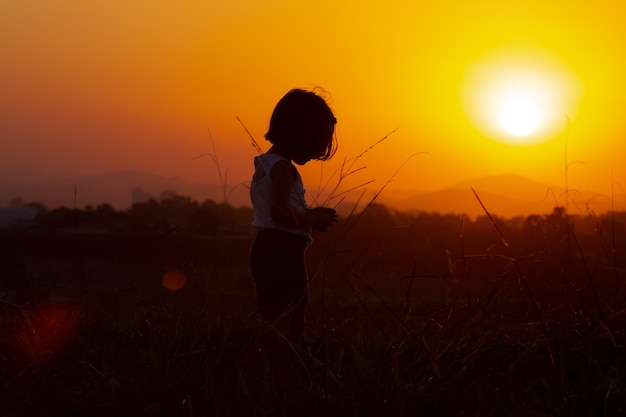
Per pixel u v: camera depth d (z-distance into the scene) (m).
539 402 3.18
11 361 3.86
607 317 3.84
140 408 3.27
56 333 4.22
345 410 3.06
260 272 3.69
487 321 3.73
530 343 3.78
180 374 3.42
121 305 4.69
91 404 3.35
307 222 3.58
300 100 3.75
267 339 3.62
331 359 3.83
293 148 3.76
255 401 3.18
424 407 3.08
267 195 3.67
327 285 3.96
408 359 3.72
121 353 4.05
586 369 3.55
